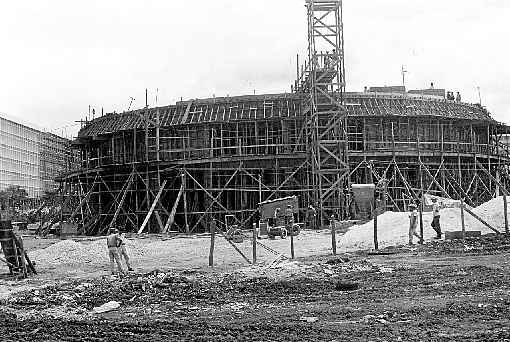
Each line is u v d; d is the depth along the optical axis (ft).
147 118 200.64
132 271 85.87
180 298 61.00
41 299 63.05
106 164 218.59
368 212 169.48
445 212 133.28
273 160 198.49
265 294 61.16
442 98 228.22
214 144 205.36
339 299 56.34
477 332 40.52
